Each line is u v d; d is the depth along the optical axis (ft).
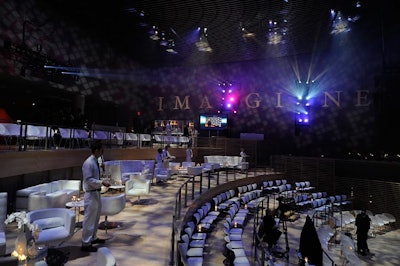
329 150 64.23
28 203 23.39
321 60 65.82
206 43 59.98
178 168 45.85
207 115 67.51
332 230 40.57
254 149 63.87
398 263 35.91
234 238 26.09
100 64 60.29
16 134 28.25
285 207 40.27
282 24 50.52
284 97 68.90
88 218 16.58
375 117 59.93
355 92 62.44
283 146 68.44
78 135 35.88
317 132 65.62
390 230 49.06
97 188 16.69
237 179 46.34
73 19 52.29
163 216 24.22
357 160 55.31
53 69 46.91
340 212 47.03
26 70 44.04
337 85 64.18
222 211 37.17
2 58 39.93
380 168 52.65
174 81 77.25
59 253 13.05
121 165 39.75
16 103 54.39
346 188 55.57
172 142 57.21
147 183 29.14
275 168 63.21
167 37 57.26
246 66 72.59
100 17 50.37
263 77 71.05
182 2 43.60
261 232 29.89
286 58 69.31
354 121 62.34
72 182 29.68
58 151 29.50
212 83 74.59
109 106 69.05
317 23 50.03
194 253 19.01
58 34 49.42
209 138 65.31
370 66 61.11
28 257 11.85
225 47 62.80
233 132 72.28
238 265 20.02
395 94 57.72
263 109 70.44
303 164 59.72
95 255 15.83
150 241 18.51
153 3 44.27
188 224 23.98
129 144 51.01
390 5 44.50
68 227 15.94
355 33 55.67
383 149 58.34
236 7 44.60
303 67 67.51
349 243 33.71
